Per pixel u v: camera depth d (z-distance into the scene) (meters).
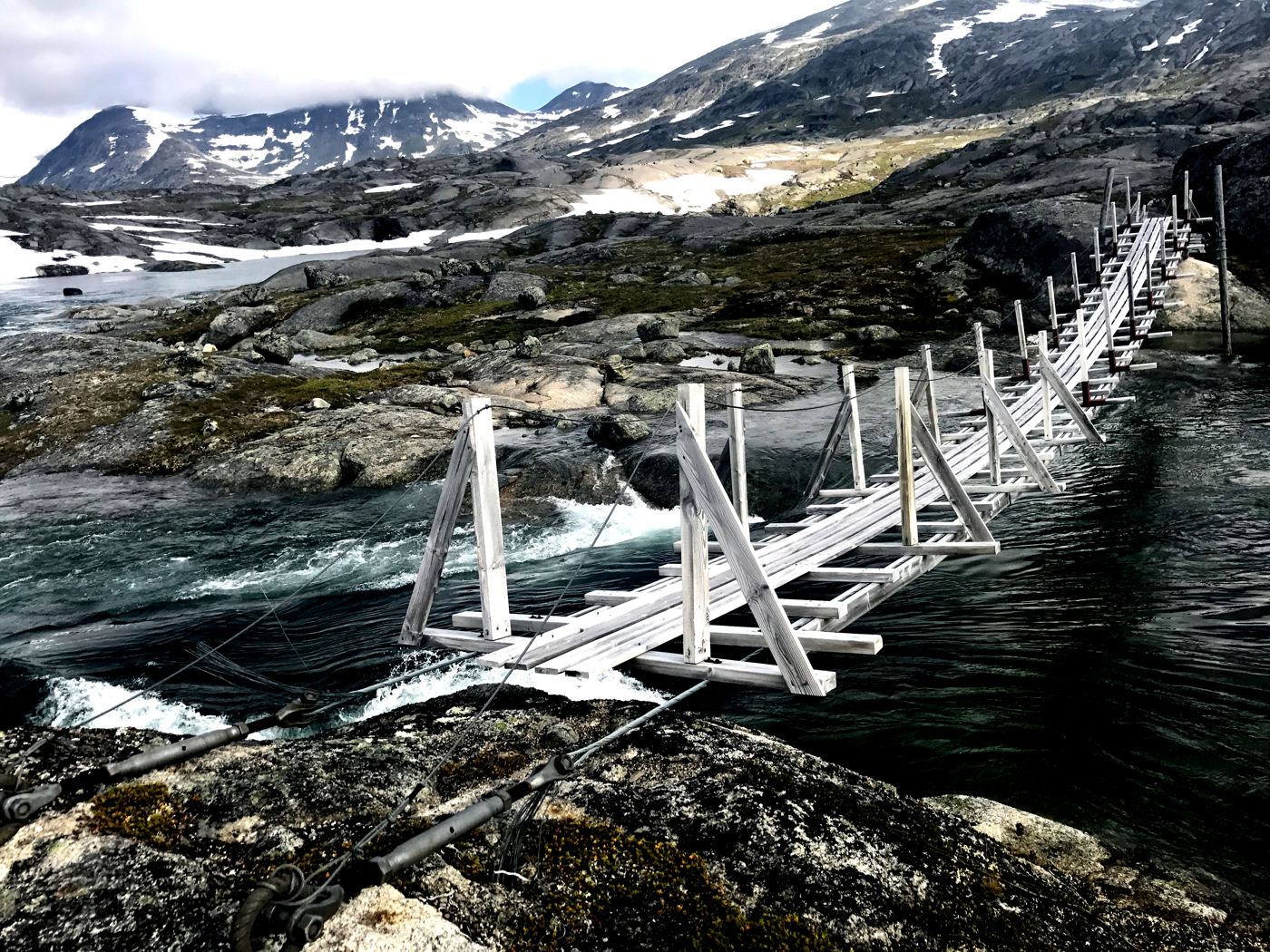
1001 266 48.94
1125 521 16.62
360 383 32.91
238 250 148.62
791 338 40.00
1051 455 19.12
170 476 23.98
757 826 5.57
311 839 5.33
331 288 66.69
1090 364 24.36
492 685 8.56
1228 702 9.38
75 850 5.09
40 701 11.63
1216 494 17.67
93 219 167.62
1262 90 119.94
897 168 176.38
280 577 16.89
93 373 34.12
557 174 187.75
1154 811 7.41
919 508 15.25
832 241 73.50
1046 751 8.57
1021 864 6.02
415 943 4.41
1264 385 27.16
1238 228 41.84
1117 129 120.81
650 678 10.46
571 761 5.81
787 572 11.87
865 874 5.25
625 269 70.50
